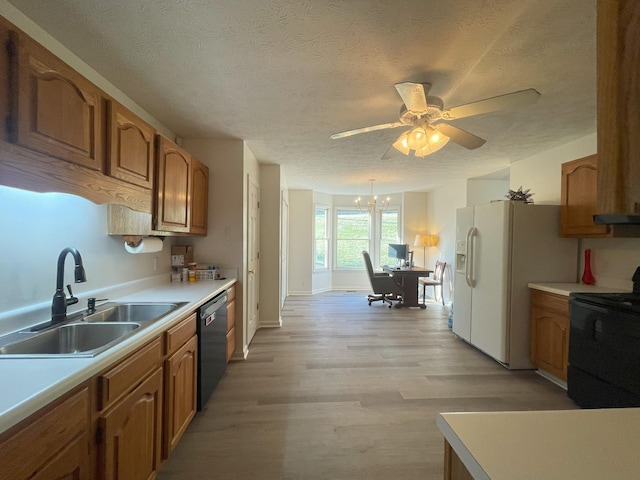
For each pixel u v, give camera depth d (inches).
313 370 115.0
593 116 98.3
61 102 46.6
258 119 103.2
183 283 110.5
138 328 55.5
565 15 54.1
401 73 73.9
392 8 52.7
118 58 68.6
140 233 78.7
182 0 51.1
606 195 22.0
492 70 72.4
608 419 25.6
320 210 289.7
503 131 111.8
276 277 171.3
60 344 57.2
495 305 120.8
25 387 33.5
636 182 20.7
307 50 65.1
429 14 54.1
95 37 61.4
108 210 78.7
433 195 261.3
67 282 66.5
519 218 117.2
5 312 52.8
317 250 289.9
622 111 21.2
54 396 33.6
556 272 118.4
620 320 77.2
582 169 107.2
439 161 157.9
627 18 20.9
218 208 124.9
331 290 296.4
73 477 37.6
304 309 214.8
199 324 82.3
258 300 168.9
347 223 300.0
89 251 73.5
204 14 54.6
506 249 117.0
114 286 82.4
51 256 62.2
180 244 123.9
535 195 143.9
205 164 124.3
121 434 46.5
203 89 82.5
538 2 51.2
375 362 123.0
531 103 67.4
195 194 108.4
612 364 79.4
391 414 86.4
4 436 28.7
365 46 63.5
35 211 58.5
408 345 143.1
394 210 291.1
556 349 104.0
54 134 45.2
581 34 59.4
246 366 118.2
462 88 80.9
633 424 24.9
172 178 87.8
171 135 115.6
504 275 117.1
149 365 55.7
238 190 125.3
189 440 74.9
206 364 86.5
